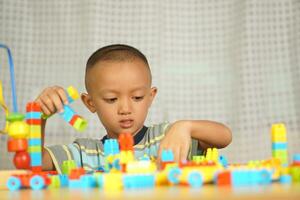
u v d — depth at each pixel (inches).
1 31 80.4
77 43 81.0
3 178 27.9
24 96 79.2
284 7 81.1
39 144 30.1
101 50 49.2
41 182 26.2
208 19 82.7
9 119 28.6
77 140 48.9
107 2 81.7
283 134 27.9
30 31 81.4
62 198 18.5
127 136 30.4
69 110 32.8
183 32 82.7
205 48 82.3
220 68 81.7
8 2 81.2
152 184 23.6
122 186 23.0
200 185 22.6
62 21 81.5
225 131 43.6
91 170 42.4
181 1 83.0
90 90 48.8
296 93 79.9
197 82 81.7
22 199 19.0
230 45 81.7
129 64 46.3
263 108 80.0
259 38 81.2
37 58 81.0
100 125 75.9
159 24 81.7
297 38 80.4
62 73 80.7
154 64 80.7
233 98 80.7
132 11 82.0
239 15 81.7
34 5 82.0
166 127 48.0
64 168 35.1
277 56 80.7
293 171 24.7
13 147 28.3
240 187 20.9
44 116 34.9
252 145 78.9
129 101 46.0
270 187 20.5
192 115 81.0
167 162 28.7
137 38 81.6
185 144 36.5
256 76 80.7
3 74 78.7
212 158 34.4
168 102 80.7
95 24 80.7
